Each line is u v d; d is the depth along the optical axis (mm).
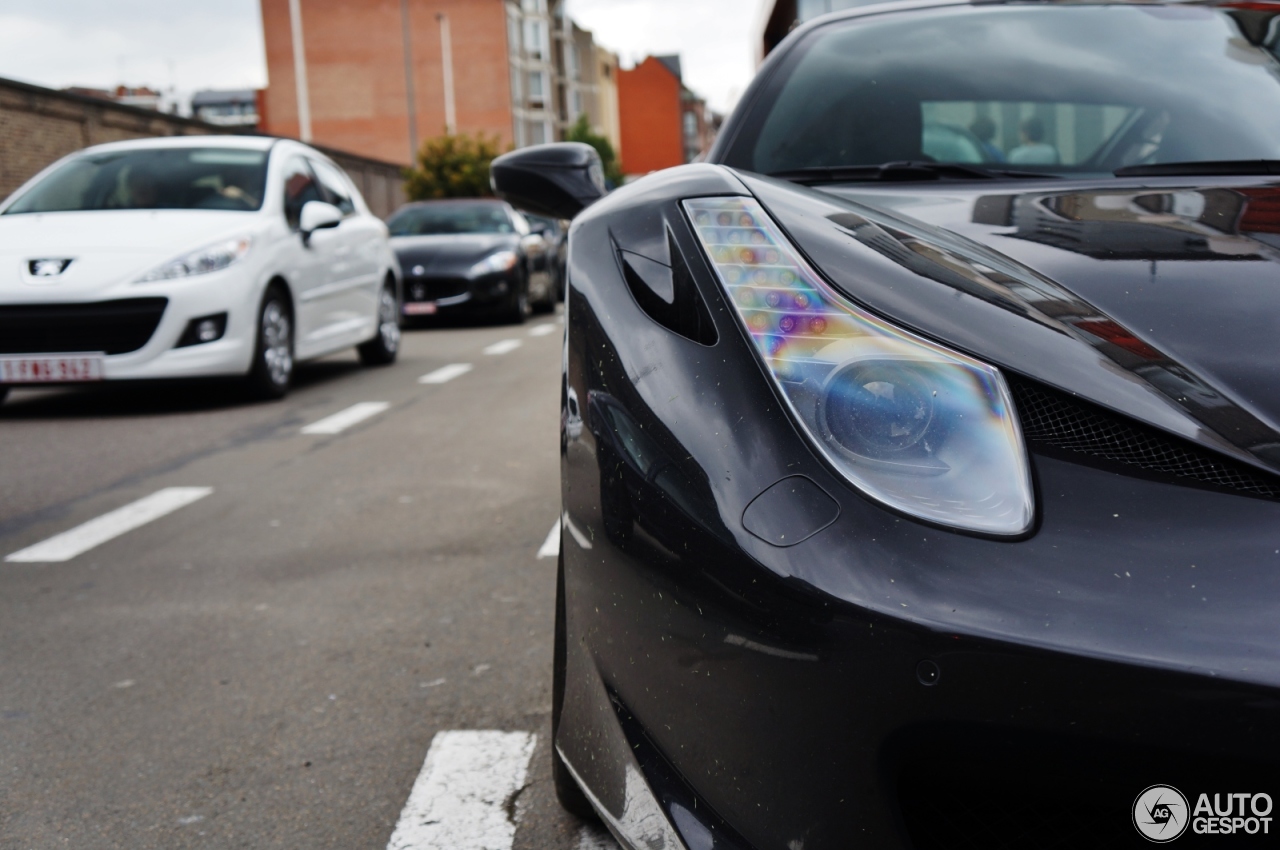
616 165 77312
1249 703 1135
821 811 1282
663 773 1430
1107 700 1170
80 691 2834
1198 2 2893
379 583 3670
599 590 1541
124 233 7719
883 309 1453
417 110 71500
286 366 8289
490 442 6199
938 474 1304
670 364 1494
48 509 4930
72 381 7371
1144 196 2004
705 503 1368
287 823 2146
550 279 17359
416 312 14594
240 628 3277
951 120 2572
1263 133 2412
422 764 2373
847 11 3094
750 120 2744
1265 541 1204
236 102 128500
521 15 75250
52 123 23359
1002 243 1805
